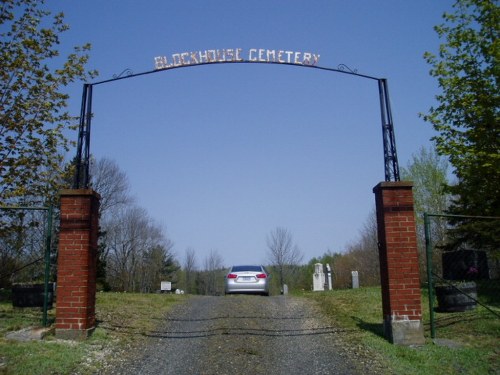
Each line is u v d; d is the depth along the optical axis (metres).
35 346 8.30
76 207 9.48
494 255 16.58
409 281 9.23
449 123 14.98
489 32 14.52
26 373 7.00
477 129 14.24
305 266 61.16
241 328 10.70
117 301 15.02
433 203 31.42
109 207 48.28
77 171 9.88
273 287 57.56
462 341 9.21
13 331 9.34
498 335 9.37
